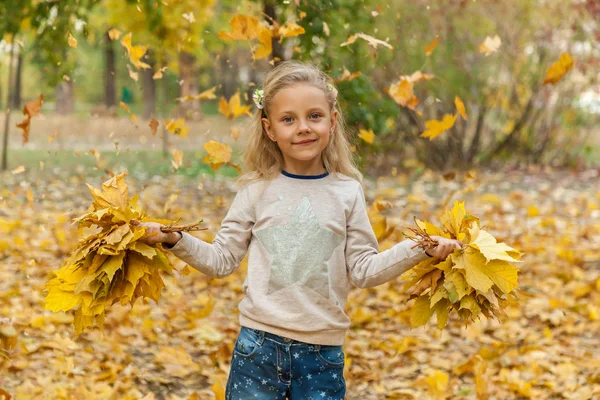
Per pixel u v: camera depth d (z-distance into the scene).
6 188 8.59
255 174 2.45
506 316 2.18
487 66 12.24
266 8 5.18
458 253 2.08
